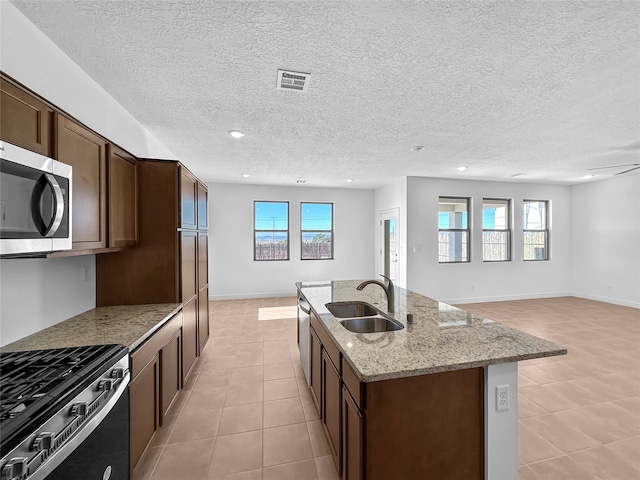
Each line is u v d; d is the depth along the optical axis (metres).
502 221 6.13
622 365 3.04
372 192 6.85
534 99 2.35
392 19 1.47
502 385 1.36
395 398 1.27
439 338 1.56
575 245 6.30
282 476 1.70
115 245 2.02
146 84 2.11
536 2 1.35
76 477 1.09
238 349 3.59
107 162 1.91
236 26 1.52
